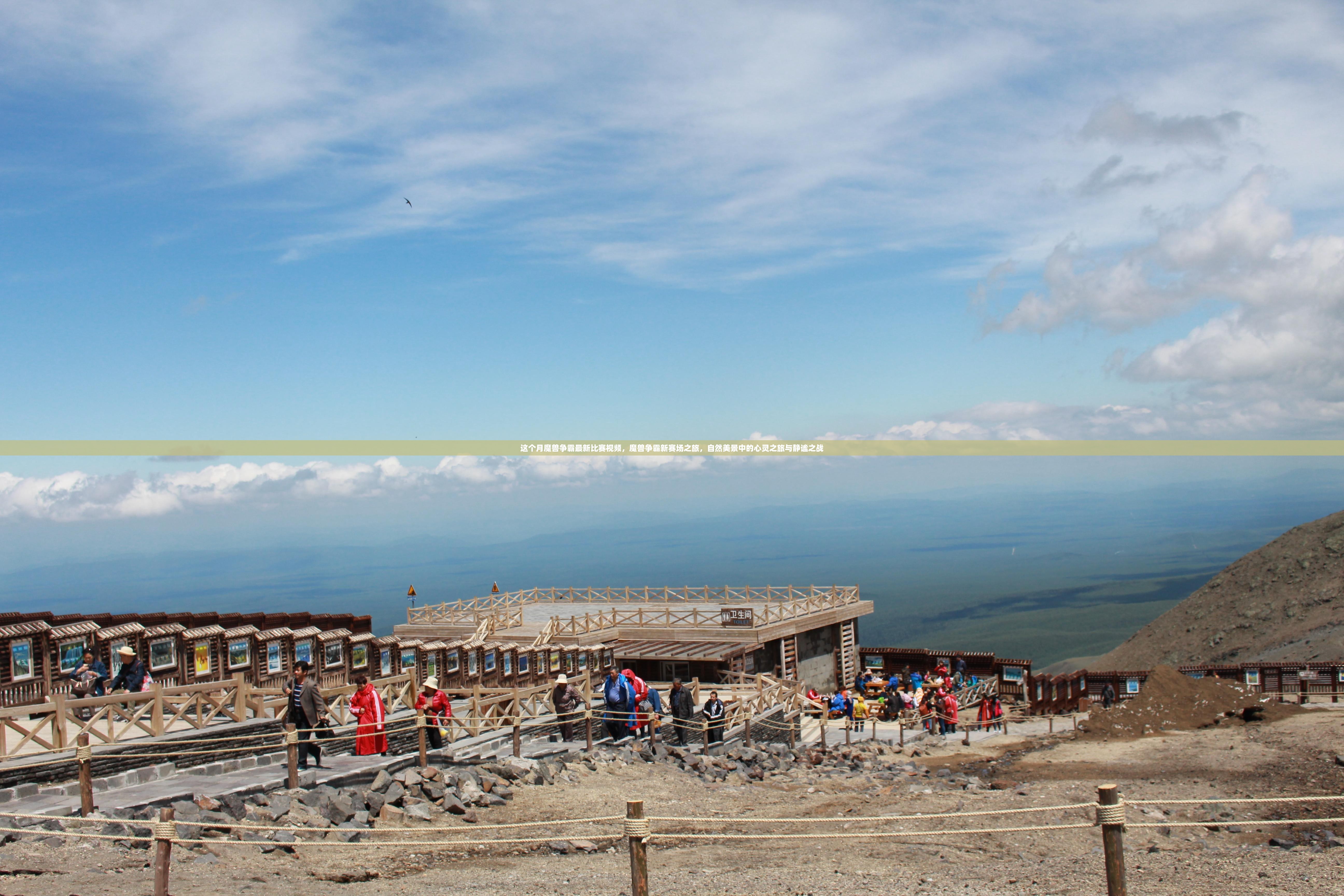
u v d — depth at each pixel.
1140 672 40.16
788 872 11.63
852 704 33.66
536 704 23.89
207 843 11.02
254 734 17.66
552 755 20.06
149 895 9.29
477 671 32.44
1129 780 21.95
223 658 24.84
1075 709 39.44
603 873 11.57
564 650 36.88
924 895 10.31
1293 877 11.07
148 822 12.08
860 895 10.31
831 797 18.44
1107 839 7.19
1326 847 14.73
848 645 47.28
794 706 29.98
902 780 22.08
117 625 23.80
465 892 10.32
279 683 26.11
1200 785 20.75
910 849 13.47
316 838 12.49
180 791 14.17
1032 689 39.16
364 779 15.84
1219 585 91.25
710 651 39.78
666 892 10.45
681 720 23.98
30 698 20.31
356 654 28.52
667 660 41.38
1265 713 30.67
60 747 14.86
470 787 15.62
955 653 45.34
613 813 15.34
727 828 15.12
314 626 30.36
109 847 11.25
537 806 15.56
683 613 44.50
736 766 22.11
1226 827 16.09
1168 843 14.58
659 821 15.27
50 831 10.30
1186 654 81.06
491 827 10.01
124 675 20.20
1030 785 20.61
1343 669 38.22
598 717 23.47
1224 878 11.20
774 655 42.84
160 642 23.38
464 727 19.95
